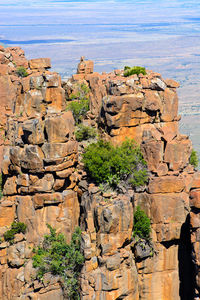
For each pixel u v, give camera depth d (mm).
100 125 104438
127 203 89750
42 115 99688
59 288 93312
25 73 123062
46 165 93812
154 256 94938
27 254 95812
